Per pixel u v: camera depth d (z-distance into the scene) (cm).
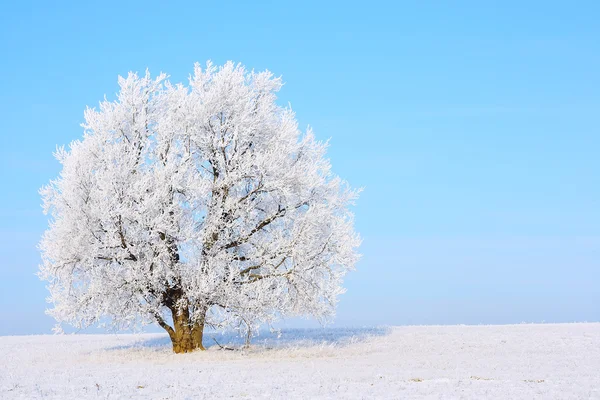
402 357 2555
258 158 2717
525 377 1802
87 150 2786
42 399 1362
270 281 2719
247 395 1436
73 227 2653
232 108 2889
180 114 2850
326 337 3534
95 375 1923
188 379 1767
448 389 1516
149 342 3575
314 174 2892
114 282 2600
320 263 2780
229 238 2762
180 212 2655
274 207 2902
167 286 2714
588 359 2395
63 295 2734
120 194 2644
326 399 1355
